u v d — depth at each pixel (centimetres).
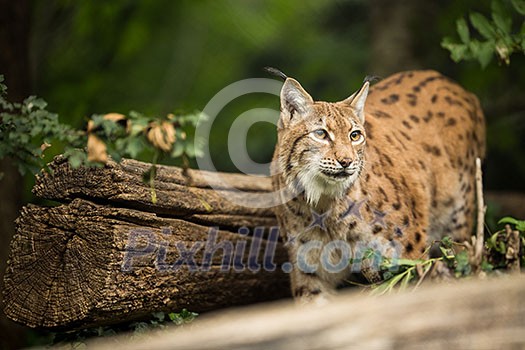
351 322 532
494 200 1402
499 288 568
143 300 837
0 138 809
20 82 1254
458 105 1123
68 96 1650
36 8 1747
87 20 1792
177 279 877
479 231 802
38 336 1102
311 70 1847
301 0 2212
